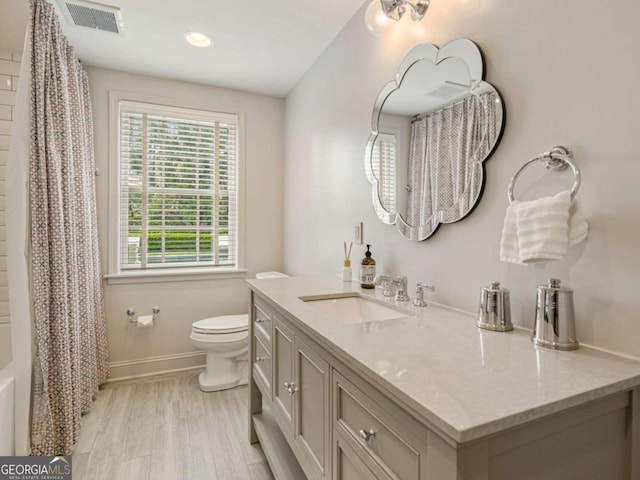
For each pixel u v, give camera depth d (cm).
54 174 173
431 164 136
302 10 187
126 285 264
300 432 119
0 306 214
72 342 188
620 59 79
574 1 88
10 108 219
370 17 148
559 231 82
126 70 259
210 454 176
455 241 126
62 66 187
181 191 286
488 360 76
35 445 163
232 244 304
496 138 107
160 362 274
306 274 259
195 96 283
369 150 176
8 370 167
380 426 73
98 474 160
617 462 69
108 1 179
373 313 145
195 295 285
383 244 168
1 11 180
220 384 248
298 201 277
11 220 159
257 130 305
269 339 154
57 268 173
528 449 59
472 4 117
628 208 78
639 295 76
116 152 260
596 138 83
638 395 70
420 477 61
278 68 254
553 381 66
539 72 96
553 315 84
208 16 192
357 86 189
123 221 269
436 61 132
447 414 53
